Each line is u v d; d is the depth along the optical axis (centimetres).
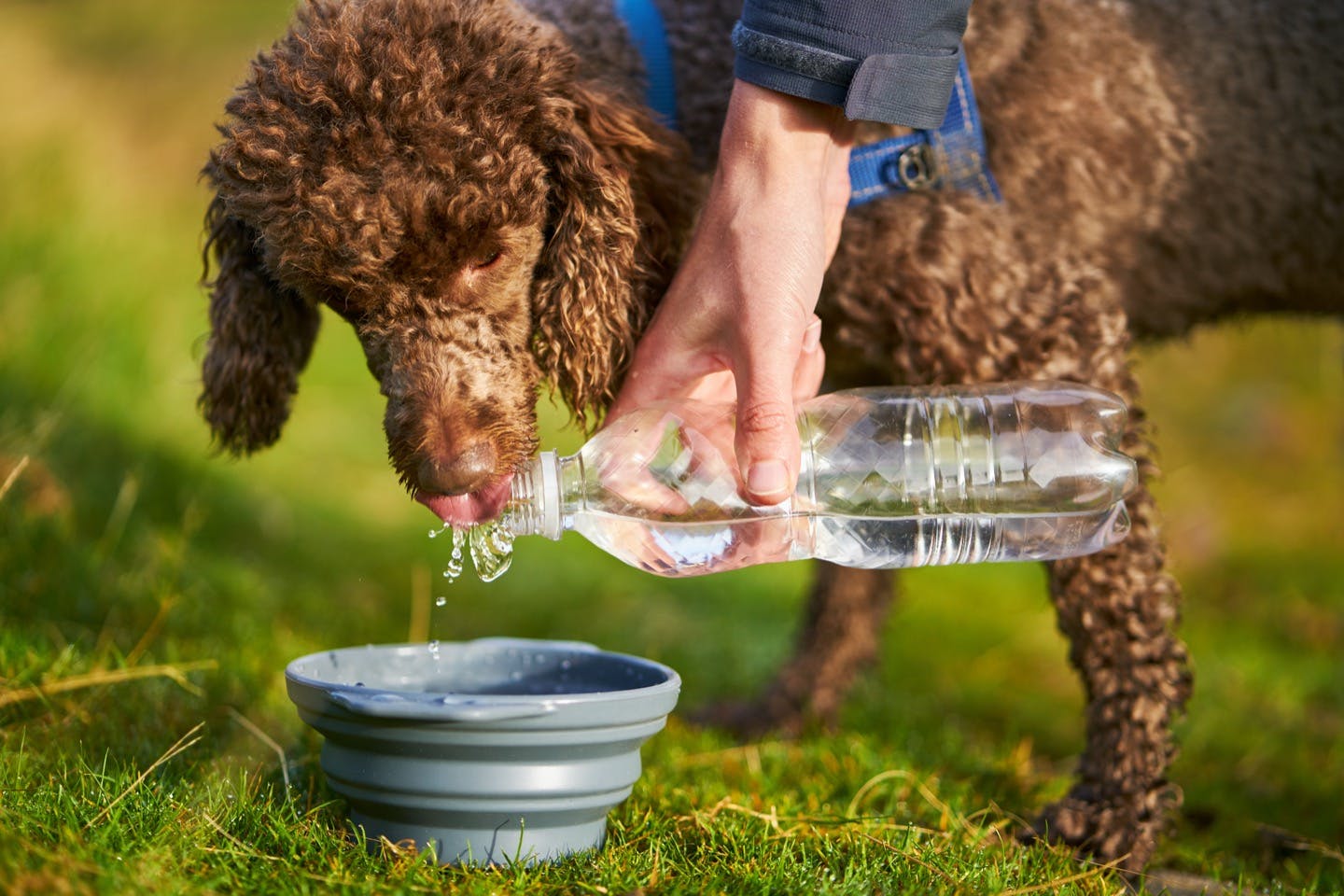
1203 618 156
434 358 77
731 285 74
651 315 82
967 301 85
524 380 79
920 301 85
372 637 113
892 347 87
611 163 80
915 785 88
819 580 109
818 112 75
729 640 129
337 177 75
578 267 79
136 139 234
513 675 82
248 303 86
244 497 145
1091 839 83
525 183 78
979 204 86
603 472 76
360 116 76
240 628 106
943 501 79
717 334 75
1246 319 104
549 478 74
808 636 109
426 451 75
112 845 69
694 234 78
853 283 86
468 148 76
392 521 158
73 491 121
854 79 73
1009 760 97
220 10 296
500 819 71
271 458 167
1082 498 80
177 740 84
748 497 72
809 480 78
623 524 76
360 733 70
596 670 81
